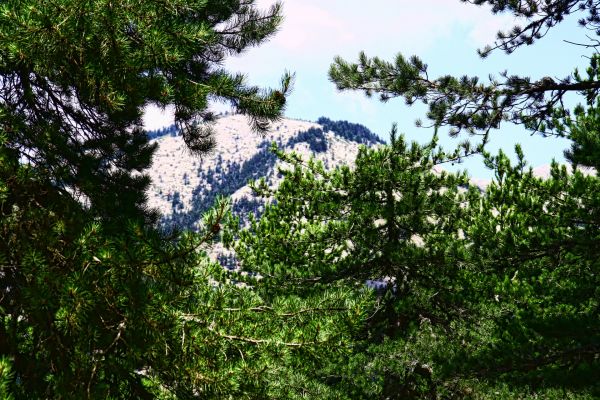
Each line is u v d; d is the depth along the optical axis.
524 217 10.64
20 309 7.35
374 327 15.83
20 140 7.86
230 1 9.39
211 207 6.75
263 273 16.30
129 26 7.08
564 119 11.18
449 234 16.02
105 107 7.84
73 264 6.93
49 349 7.11
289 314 8.30
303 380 8.78
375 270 16.88
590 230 9.72
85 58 7.10
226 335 7.63
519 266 10.69
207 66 9.30
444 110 12.34
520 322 10.23
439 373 10.31
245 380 7.50
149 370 7.65
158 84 7.62
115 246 7.18
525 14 12.78
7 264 6.95
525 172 10.99
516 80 11.56
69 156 8.45
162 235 7.78
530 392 9.36
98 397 6.68
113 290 6.95
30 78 8.28
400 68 12.36
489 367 9.60
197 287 7.77
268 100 8.51
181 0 7.09
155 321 6.91
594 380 8.93
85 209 8.03
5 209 7.28
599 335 8.91
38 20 6.44
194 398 7.38
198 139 9.66
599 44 10.79
